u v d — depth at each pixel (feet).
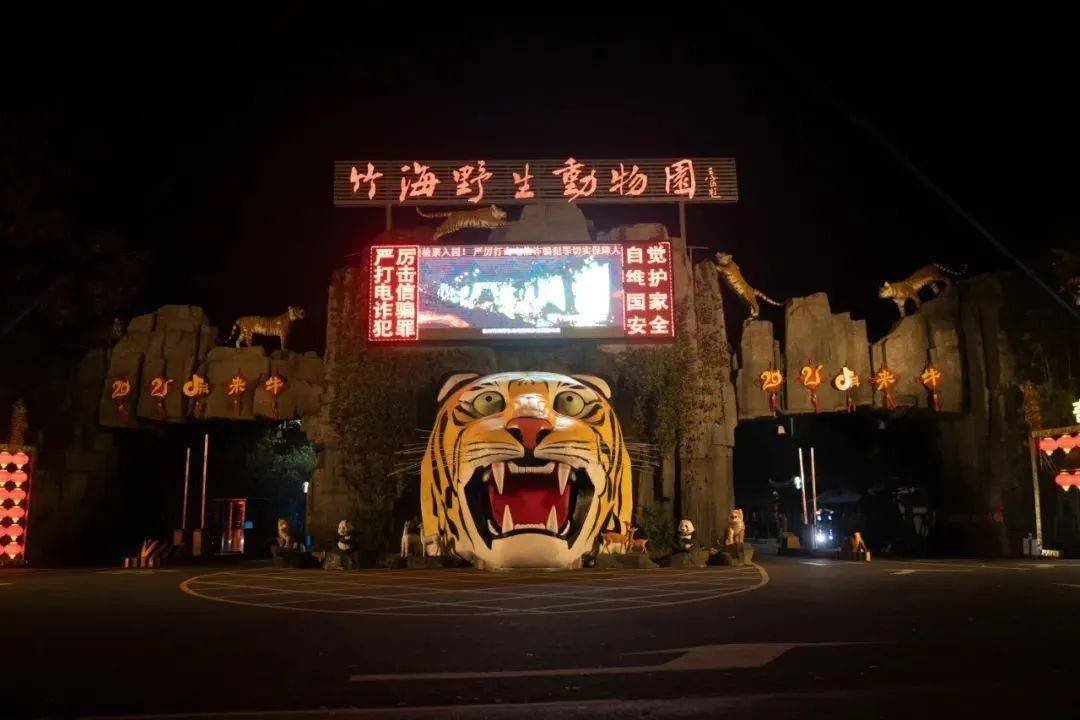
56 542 90.74
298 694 22.62
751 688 22.68
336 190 90.58
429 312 85.05
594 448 66.44
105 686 23.76
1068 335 88.84
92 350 96.12
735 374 93.91
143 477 108.78
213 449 127.54
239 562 93.97
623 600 44.65
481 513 67.56
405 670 25.75
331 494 85.71
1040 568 66.85
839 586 51.47
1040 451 86.74
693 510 83.92
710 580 57.00
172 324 96.94
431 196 90.68
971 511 94.53
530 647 29.60
